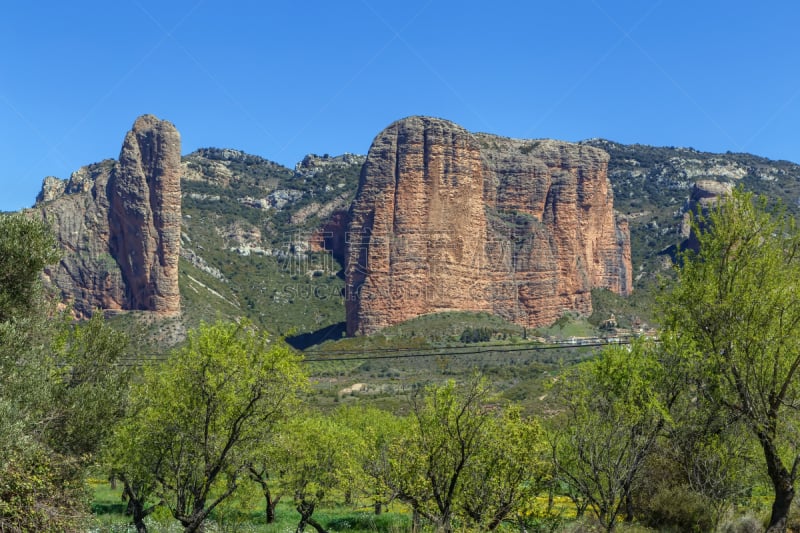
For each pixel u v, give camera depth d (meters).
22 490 21.16
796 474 23.38
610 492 24.61
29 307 24.61
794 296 23.02
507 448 25.23
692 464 26.58
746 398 23.36
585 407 25.80
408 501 25.83
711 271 24.53
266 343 28.70
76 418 25.08
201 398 27.23
